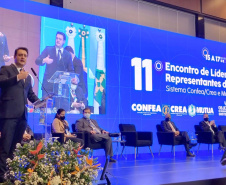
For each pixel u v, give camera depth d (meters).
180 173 4.48
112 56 8.14
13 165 2.10
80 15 7.71
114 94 8.08
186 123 9.37
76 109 7.34
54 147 2.23
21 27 6.80
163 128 8.12
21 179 2.04
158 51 9.01
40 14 7.12
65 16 7.47
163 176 4.18
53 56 7.16
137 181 3.76
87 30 7.76
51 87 7.02
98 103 7.76
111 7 8.48
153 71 8.84
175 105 9.20
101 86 7.85
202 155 8.07
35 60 6.90
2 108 3.02
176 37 9.41
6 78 2.99
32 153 2.09
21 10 6.87
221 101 10.26
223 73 10.42
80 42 7.62
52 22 7.24
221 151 9.32
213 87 10.11
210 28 10.59
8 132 2.99
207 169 4.96
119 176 4.22
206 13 10.14
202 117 9.75
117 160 6.70
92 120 6.78
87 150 2.37
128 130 7.64
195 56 9.80
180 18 9.89
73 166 2.18
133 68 8.48
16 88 3.07
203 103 9.80
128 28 8.49
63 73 6.76
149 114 8.65
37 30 7.01
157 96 8.85
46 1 7.50
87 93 7.59
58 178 2.04
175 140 7.79
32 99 3.38
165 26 9.52
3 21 6.58
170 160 6.66
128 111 8.27
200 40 9.97
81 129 6.43
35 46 6.94
